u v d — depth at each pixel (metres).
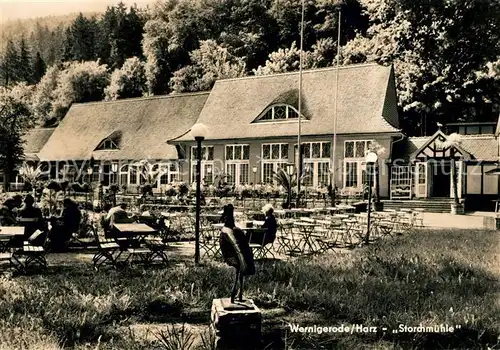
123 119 54.91
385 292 9.48
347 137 40.03
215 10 69.94
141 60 73.12
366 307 8.57
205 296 9.27
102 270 12.04
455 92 52.28
